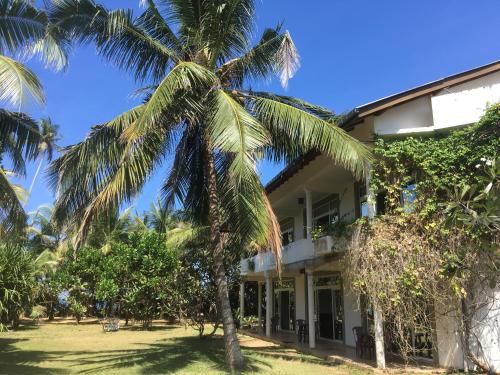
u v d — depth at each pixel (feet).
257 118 39.93
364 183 52.54
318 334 69.62
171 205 50.29
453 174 39.70
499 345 37.40
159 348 59.36
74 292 115.34
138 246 72.90
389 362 44.29
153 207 134.10
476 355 38.52
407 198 41.04
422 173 41.14
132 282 73.00
